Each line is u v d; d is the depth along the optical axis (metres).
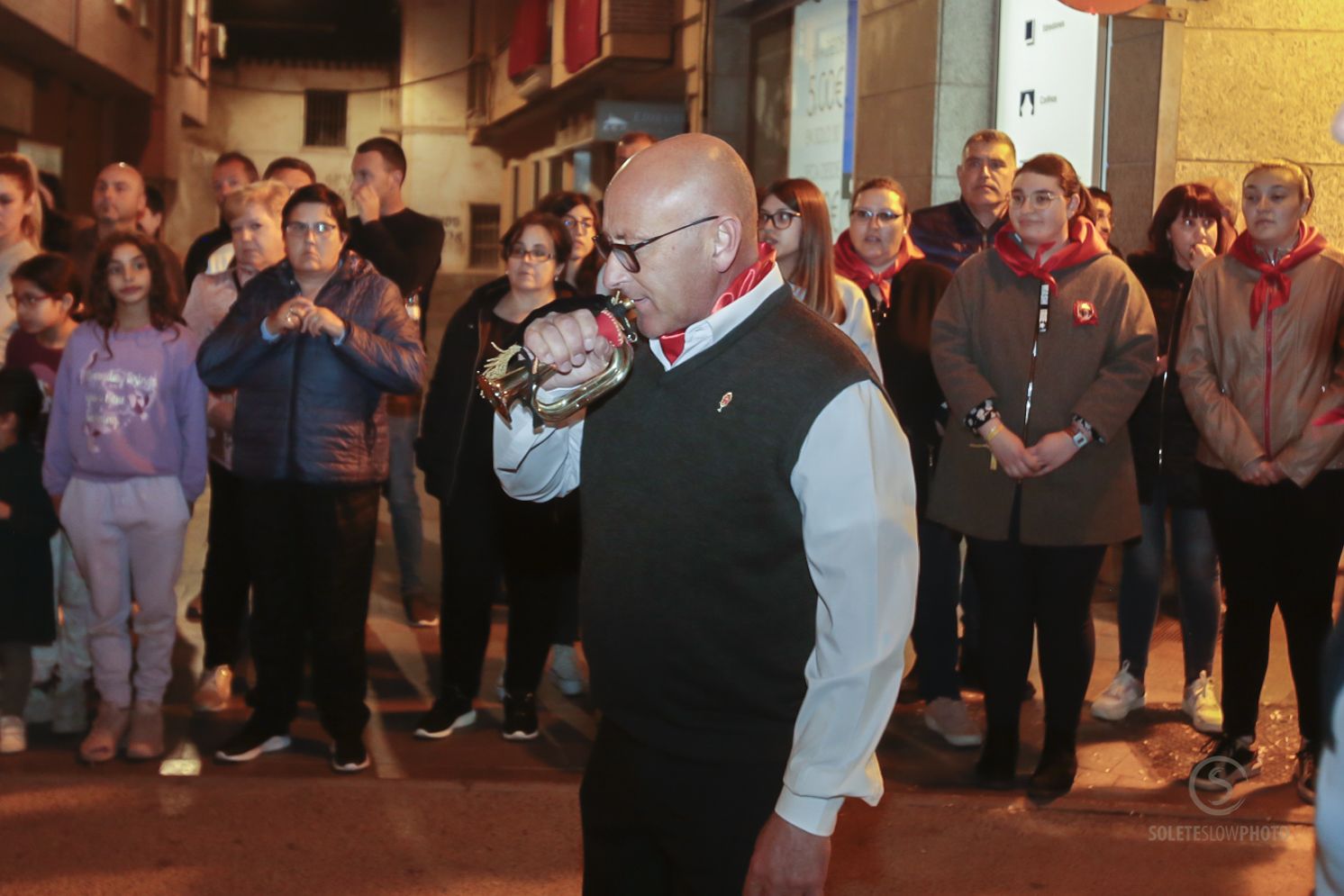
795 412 2.10
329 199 4.24
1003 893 3.66
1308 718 4.31
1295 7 6.61
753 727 2.25
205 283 5.07
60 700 4.73
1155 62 6.59
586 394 2.11
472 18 30.69
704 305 2.18
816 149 10.87
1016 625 4.32
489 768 4.44
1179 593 5.05
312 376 4.20
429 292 5.85
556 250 4.65
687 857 2.29
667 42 15.16
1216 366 4.46
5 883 3.54
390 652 5.79
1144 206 6.66
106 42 18.52
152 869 3.65
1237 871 3.81
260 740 4.46
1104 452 4.17
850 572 2.07
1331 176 6.74
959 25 7.85
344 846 3.83
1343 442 4.15
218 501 5.00
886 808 4.16
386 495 6.32
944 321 4.37
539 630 4.70
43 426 4.86
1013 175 5.37
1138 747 4.76
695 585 2.20
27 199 5.39
